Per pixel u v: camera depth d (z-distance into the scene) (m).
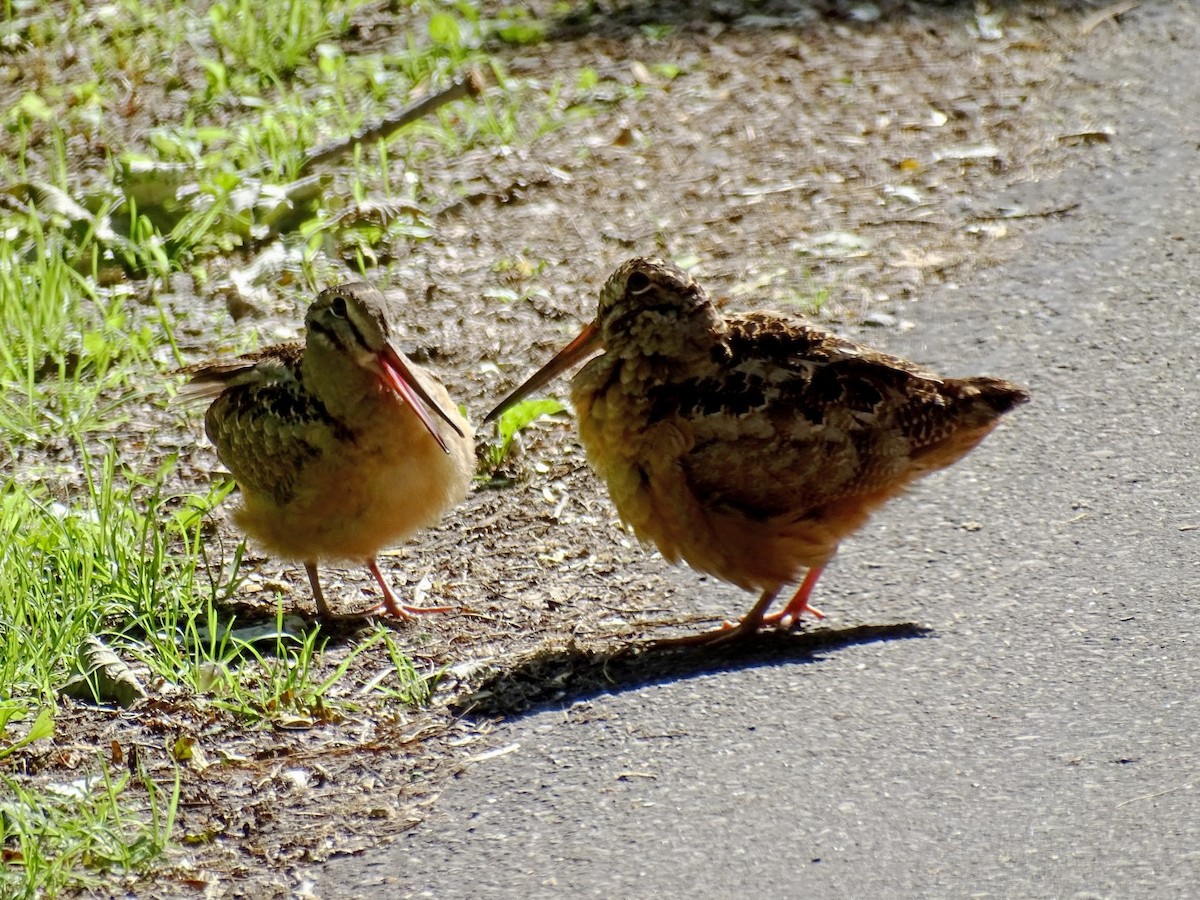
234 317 10.86
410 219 11.70
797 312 10.19
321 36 14.48
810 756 5.97
